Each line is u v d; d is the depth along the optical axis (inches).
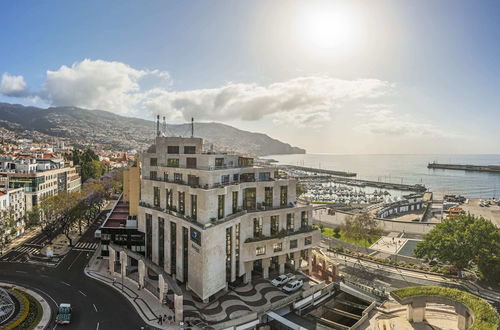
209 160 3341.5
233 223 3134.8
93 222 5964.6
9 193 4813.0
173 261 3380.9
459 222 3858.3
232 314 2765.7
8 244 4613.7
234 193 3282.5
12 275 3543.3
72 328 2539.4
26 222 5054.1
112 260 3609.7
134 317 2726.4
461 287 3555.6
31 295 3073.3
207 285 2854.3
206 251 2810.0
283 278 3356.3
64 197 4918.8
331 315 3368.6
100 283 3393.2
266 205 3577.8
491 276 3508.9
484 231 3619.6
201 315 2736.2
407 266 4072.3
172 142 3774.6
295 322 2866.6
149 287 3275.1
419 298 2797.7
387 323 2817.4
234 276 3184.1
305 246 3666.3
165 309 2866.6
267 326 2886.3
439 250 3732.8
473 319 2426.2
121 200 5374.0
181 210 3302.2
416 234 5659.5
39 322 2608.3
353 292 3341.5
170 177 3604.8
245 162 3846.0
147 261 3481.8
